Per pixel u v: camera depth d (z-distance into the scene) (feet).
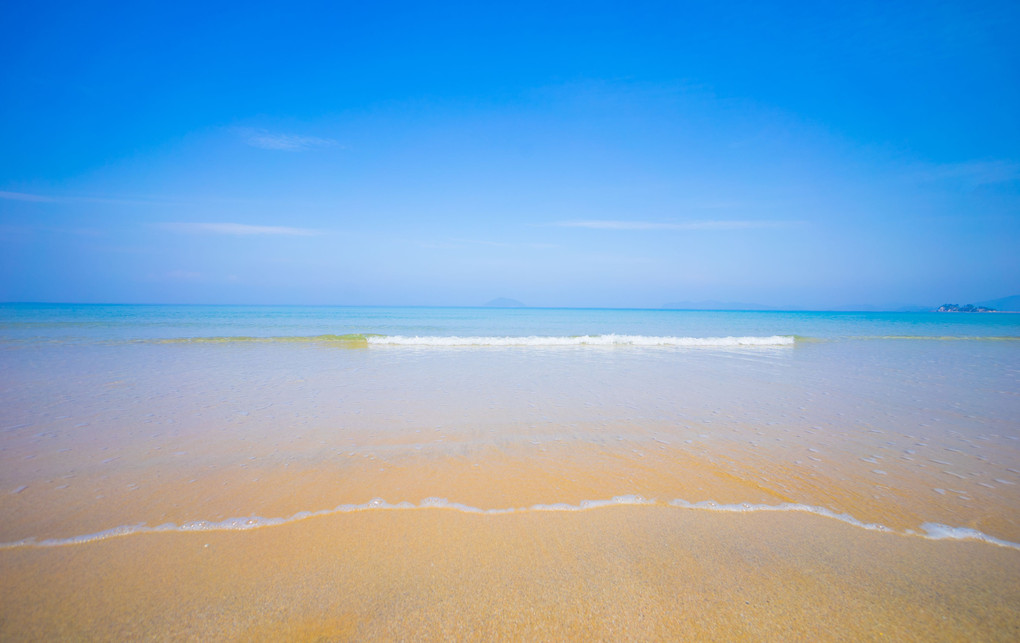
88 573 8.86
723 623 7.82
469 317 183.83
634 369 37.58
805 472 14.56
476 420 20.85
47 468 14.33
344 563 9.35
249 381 30.60
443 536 10.44
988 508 12.01
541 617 7.94
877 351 54.80
